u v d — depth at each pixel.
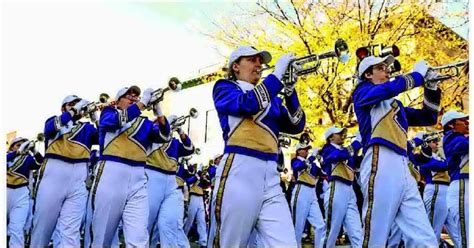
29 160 6.95
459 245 6.33
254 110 3.27
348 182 6.94
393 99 4.12
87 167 5.80
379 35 10.63
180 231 6.56
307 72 3.67
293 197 7.66
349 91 9.91
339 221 6.91
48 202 5.52
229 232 3.32
